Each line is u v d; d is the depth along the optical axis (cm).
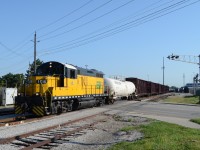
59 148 1319
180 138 1530
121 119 2567
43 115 2558
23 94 2662
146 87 7612
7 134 1614
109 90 4444
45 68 2881
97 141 1507
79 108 3306
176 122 2461
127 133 1788
